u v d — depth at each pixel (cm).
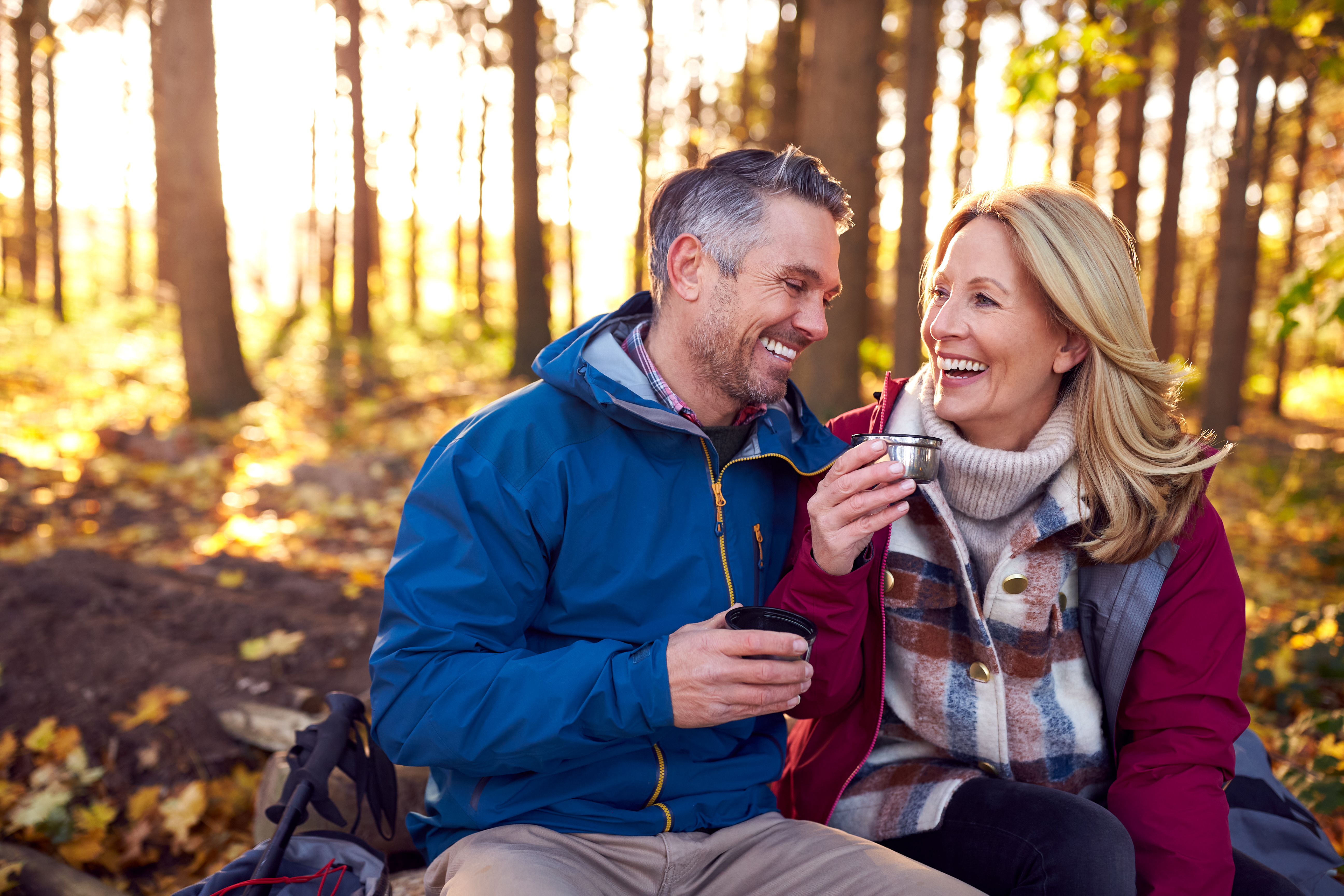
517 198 1126
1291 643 350
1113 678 169
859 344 735
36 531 507
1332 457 963
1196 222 1944
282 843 159
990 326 166
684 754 163
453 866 154
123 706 297
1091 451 164
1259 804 196
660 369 177
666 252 172
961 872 159
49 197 1841
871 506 150
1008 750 172
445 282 3095
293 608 381
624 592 162
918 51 662
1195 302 2122
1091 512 162
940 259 182
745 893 160
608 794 159
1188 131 1226
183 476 651
